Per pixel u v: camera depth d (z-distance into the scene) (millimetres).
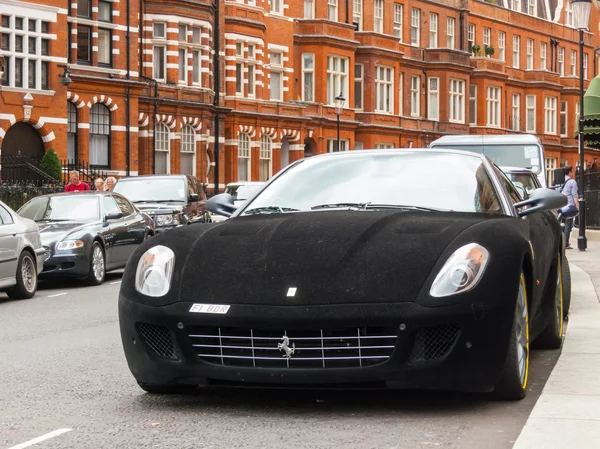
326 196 8430
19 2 39906
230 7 54125
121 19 45688
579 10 28391
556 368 8531
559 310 10164
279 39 58375
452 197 8234
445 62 70062
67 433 6676
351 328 6812
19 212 20734
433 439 6336
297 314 6801
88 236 19547
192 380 7203
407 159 8781
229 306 6941
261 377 6934
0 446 6348
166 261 7387
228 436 6488
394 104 65688
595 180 34875
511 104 79000
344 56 61594
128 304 7312
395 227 7426
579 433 6203
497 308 6895
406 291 6816
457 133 71438
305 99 60375
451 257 6969
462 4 74375
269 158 56688
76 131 43812
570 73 88375
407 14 68875
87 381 8680
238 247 7391
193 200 26797
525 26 81875
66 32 41875
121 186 27203
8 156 37688
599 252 26906
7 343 11430
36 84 40812
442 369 6777
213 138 52219
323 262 7074
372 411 7188
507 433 6492
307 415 7086
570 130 84562
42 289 19266
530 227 8359
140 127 47688
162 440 6414
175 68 49188
